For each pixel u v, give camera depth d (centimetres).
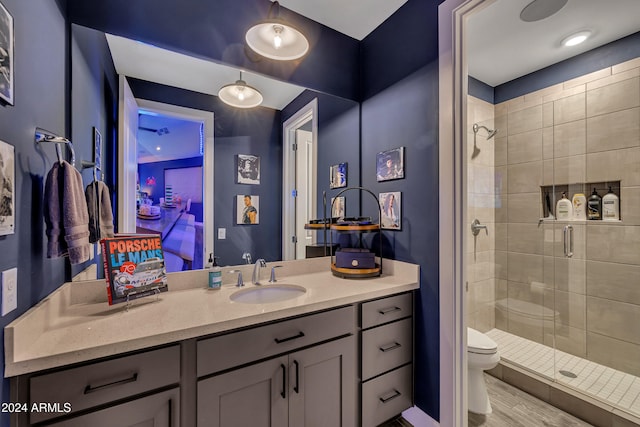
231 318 100
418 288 158
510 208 252
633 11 167
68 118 109
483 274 254
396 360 150
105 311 106
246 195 169
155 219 142
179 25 140
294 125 184
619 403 159
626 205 192
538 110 234
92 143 122
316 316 120
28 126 81
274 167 178
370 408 139
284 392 112
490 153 258
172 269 144
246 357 103
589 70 207
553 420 163
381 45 186
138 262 113
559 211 224
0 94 66
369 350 139
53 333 86
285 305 115
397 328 151
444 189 143
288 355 113
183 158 150
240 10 157
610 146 197
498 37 193
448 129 141
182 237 148
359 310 136
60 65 103
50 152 96
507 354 217
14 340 70
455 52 139
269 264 173
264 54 148
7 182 69
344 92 197
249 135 170
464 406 139
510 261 253
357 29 192
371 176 192
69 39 111
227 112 162
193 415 93
